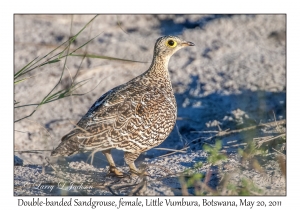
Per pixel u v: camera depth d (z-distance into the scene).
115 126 16.11
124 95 16.80
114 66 29.12
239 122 22.22
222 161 17.23
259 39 32.12
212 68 28.62
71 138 15.95
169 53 18.47
